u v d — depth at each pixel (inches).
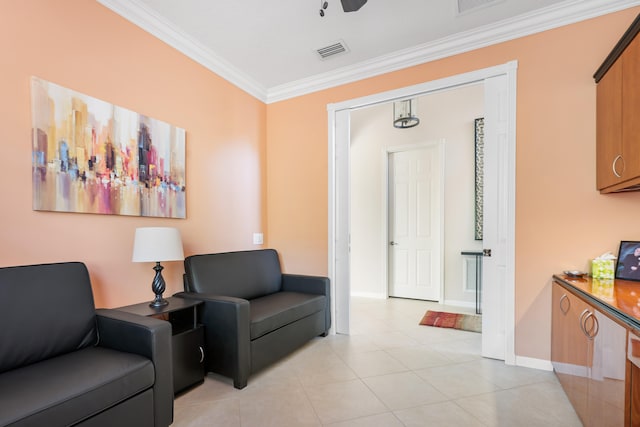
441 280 174.9
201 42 105.6
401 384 84.6
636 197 82.4
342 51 112.0
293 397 77.9
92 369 53.7
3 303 55.9
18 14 65.4
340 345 113.5
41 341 58.7
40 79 68.2
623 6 83.8
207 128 112.9
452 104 174.6
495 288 99.7
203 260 102.5
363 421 68.3
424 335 124.0
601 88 82.4
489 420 68.5
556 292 85.7
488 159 100.4
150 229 79.4
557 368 84.4
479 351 107.5
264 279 121.6
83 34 76.6
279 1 86.0
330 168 129.9
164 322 63.6
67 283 66.0
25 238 65.7
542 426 66.3
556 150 91.0
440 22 95.8
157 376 60.2
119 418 52.9
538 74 93.4
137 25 89.4
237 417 69.6
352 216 198.2
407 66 114.7
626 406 46.6
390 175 193.9
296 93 137.8
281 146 141.8
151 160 91.7
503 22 95.3
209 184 113.3
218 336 84.4
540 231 92.6
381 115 192.1
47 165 68.8
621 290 67.0
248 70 125.2
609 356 52.6
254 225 135.6
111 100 82.4
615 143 73.8
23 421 40.7
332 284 129.1
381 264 189.6
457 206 172.1
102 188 79.0
